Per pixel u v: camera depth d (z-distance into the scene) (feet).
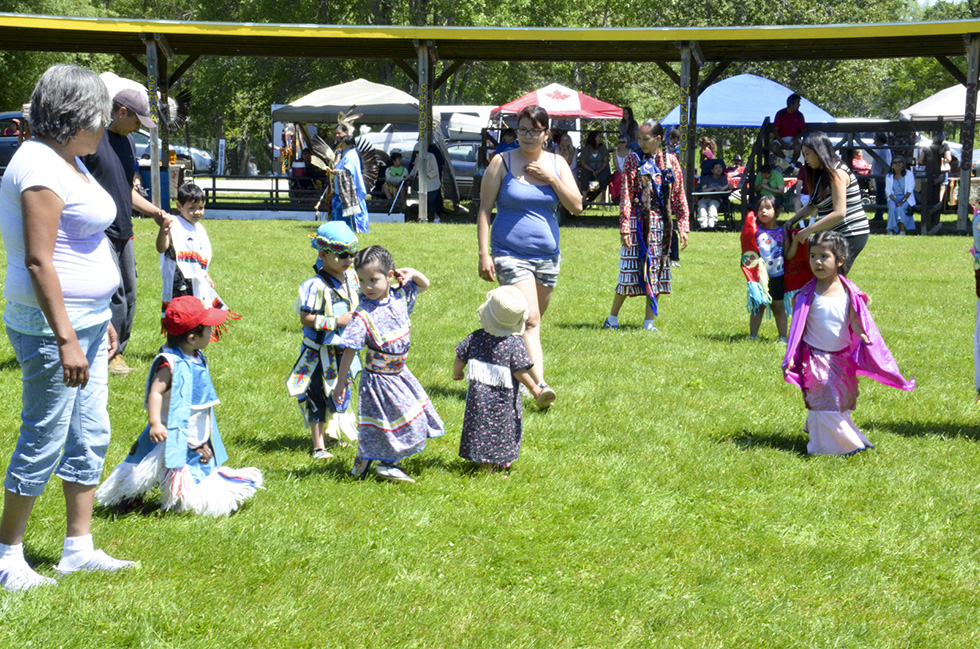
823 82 141.18
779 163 72.49
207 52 78.89
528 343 23.47
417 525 15.66
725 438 21.02
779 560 14.84
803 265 29.25
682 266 50.19
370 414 17.49
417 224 68.59
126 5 194.49
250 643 11.82
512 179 22.95
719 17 147.74
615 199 74.90
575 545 15.19
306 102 91.20
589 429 21.43
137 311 33.14
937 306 38.93
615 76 160.76
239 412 21.76
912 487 17.97
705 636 12.41
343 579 13.61
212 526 15.16
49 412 12.60
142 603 12.53
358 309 17.58
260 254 49.14
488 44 75.00
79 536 13.41
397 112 92.68
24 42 76.38
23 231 11.86
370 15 148.87
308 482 17.42
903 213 72.23
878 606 13.39
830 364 19.76
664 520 16.29
